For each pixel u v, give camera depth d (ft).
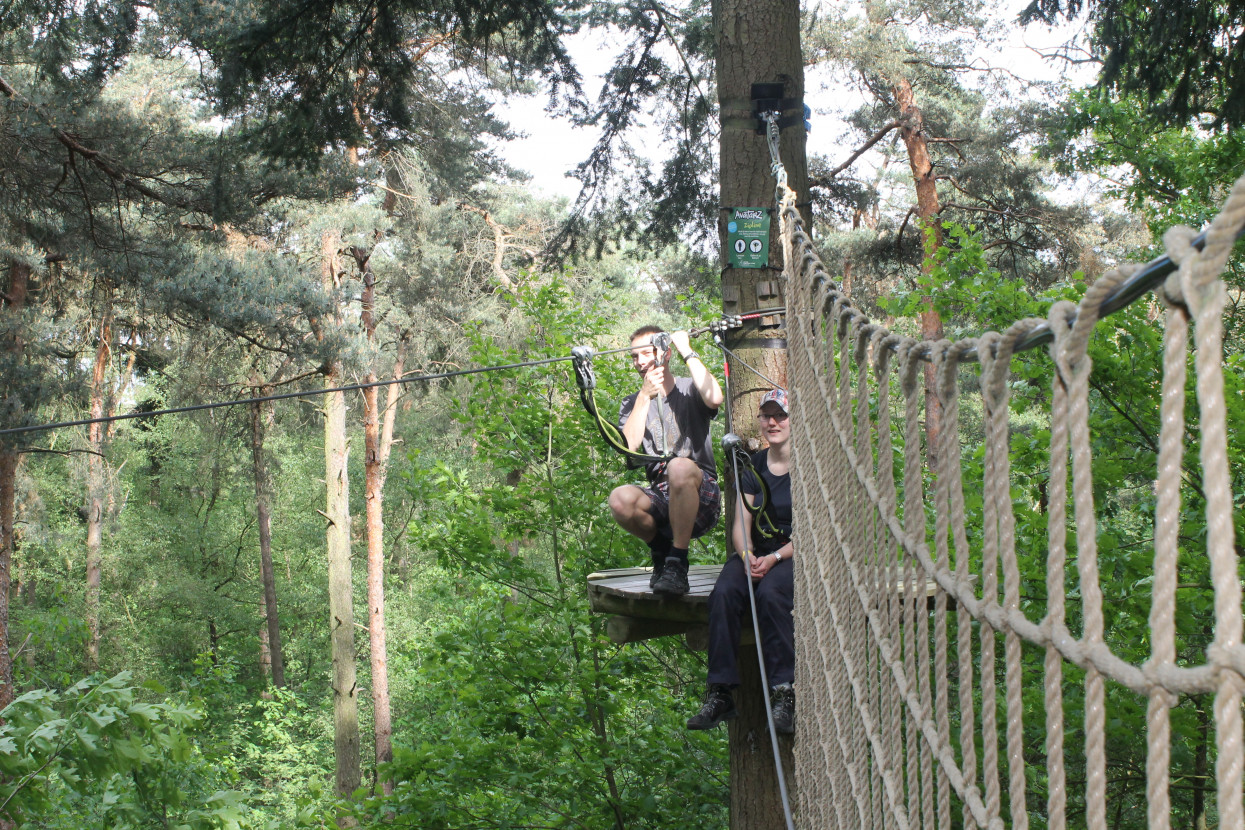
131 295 40.73
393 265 69.87
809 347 10.63
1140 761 18.34
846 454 8.28
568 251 37.04
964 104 55.93
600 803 25.52
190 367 57.00
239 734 70.28
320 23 23.93
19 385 37.47
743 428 16.63
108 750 11.91
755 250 16.66
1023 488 16.34
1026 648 16.75
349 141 26.30
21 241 40.24
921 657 6.04
